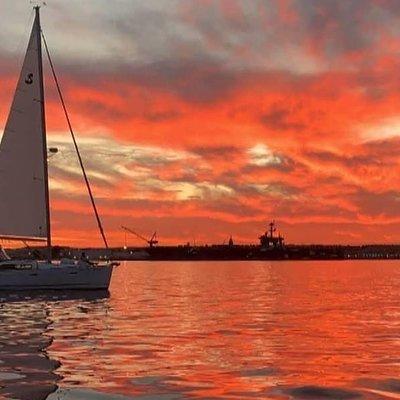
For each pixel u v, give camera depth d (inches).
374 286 2716.5
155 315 1311.5
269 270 5890.8
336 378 597.3
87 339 904.3
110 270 2063.2
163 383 569.3
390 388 551.5
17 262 1987.0
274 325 1109.7
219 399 507.5
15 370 634.8
